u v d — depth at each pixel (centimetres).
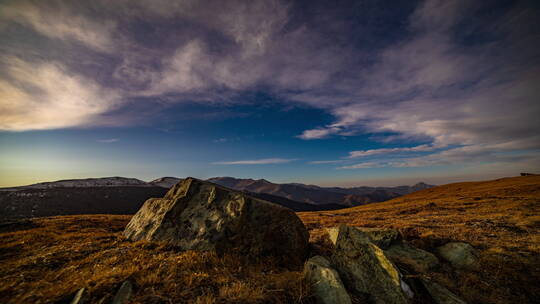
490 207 3056
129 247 1095
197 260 864
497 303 790
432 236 1449
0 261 929
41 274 755
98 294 564
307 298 667
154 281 651
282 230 1178
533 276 939
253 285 693
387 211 3872
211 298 583
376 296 711
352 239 911
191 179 1511
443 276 954
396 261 1002
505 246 1273
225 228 1078
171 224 1260
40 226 1777
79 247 1099
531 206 2709
